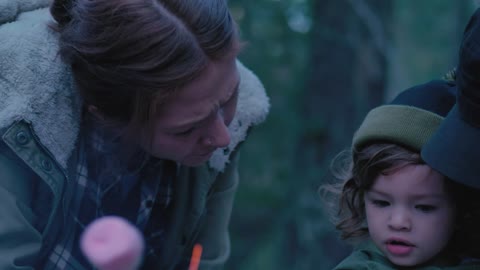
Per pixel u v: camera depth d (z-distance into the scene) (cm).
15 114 176
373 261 187
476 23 152
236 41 173
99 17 169
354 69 591
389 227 180
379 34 574
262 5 613
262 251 757
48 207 184
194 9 167
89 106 184
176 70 165
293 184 596
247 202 714
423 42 979
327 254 564
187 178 213
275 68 645
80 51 172
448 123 160
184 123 171
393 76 617
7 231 172
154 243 212
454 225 182
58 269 189
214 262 232
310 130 595
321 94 598
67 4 182
